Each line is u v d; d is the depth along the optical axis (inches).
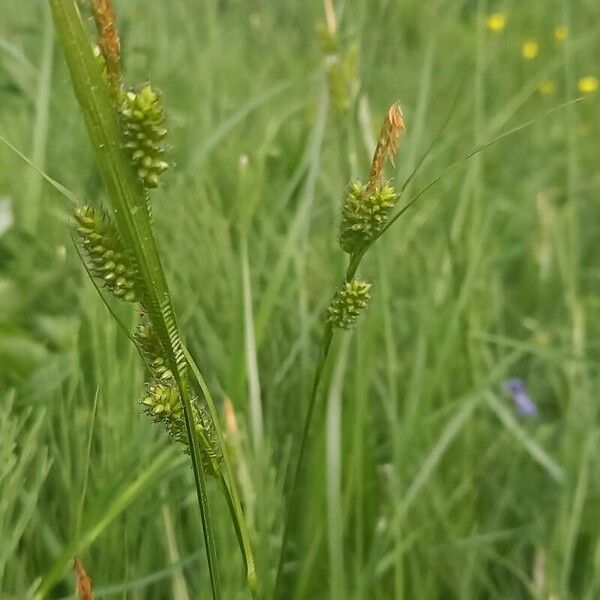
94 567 6.7
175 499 7.0
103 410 6.9
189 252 9.9
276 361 9.3
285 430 9.1
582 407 9.8
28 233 10.4
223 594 6.5
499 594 8.4
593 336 12.5
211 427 3.7
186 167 11.8
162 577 6.7
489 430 10.3
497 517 8.9
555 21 25.2
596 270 14.1
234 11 20.1
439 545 8.2
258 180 8.7
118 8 14.9
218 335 9.6
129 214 2.8
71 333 8.3
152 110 2.6
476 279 11.1
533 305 13.8
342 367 8.0
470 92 17.9
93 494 6.6
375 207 3.5
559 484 9.3
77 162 11.9
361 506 8.1
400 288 11.5
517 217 14.7
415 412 8.8
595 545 8.4
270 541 7.3
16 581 6.2
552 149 18.6
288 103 16.1
